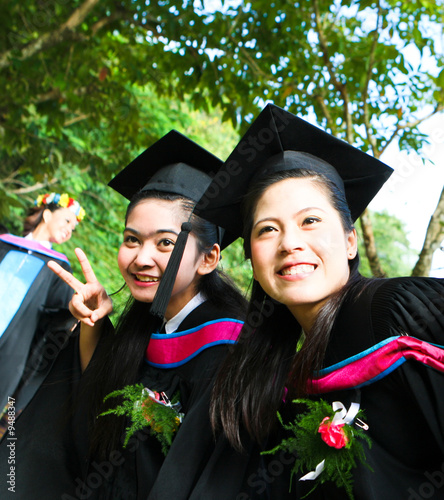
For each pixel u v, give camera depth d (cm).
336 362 164
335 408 156
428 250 381
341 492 159
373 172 185
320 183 171
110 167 679
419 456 156
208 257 220
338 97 520
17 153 786
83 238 902
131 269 212
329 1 508
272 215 167
